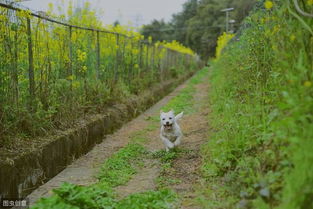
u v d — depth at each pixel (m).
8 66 5.68
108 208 4.16
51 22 7.24
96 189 4.66
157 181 5.29
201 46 54.84
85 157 7.09
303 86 3.14
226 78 10.66
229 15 38.75
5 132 5.57
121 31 13.57
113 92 10.51
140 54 14.77
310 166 2.74
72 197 4.12
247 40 7.20
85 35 9.45
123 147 7.71
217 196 4.31
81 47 9.05
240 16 35.25
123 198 4.75
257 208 3.45
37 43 6.56
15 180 4.95
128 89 12.26
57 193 4.15
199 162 5.97
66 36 7.93
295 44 3.73
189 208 4.23
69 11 9.70
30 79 6.36
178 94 16.73
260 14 6.27
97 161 6.75
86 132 7.55
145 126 9.80
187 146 7.20
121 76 12.24
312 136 2.85
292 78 3.18
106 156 7.07
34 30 6.56
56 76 7.34
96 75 9.98
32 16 6.37
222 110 8.39
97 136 8.21
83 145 7.37
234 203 3.93
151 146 7.65
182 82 23.97
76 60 8.52
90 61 9.68
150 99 13.57
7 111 5.65
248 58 6.98
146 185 5.23
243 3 32.59
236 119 5.84
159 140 8.15
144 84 14.30
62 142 6.43
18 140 5.77
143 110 12.29
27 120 6.12
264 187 3.54
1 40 5.57
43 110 6.51
